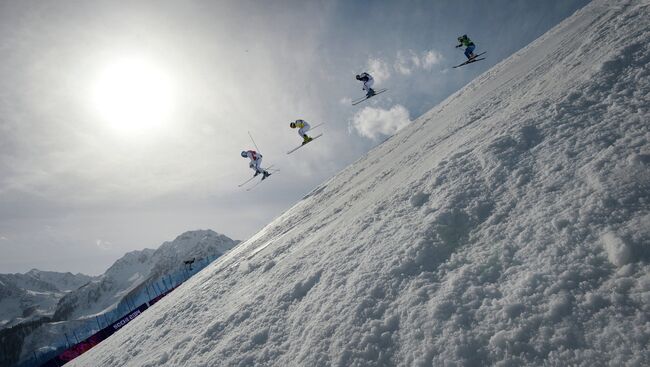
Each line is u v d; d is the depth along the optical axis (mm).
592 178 2166
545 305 1645
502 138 3350
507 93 6785
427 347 1800
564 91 3604
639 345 1303
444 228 2695
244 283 5391
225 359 2893
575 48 6082
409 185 4102
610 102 2885
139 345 5406
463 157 3680
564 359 1418
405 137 14203
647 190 1849
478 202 2732
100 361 6215
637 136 2262
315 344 2355
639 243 1615
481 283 1994
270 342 2787
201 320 4652
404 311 2125
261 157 19797
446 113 11711
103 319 148250
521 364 1490
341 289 2795
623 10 5402
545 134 3016
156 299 29047
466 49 17172
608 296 1527
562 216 2045
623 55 3400
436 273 2311
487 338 1669
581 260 1743
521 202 2432
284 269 4414
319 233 5770
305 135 17922
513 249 2094
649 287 1455
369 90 16297
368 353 2004
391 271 2578
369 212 4266
